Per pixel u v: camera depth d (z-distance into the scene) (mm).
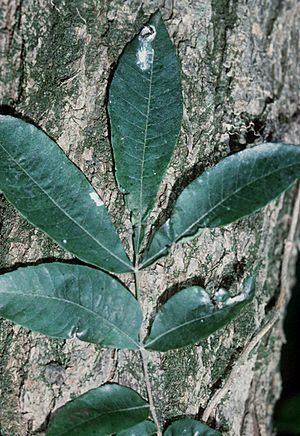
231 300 435
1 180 402
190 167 449
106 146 434
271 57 486
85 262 420
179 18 445
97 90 432
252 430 496
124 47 435
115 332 420
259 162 433
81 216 416
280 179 431
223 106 461
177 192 446
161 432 442
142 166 427
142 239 430
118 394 426
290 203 512
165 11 442
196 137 450
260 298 486
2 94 421
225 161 434
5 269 425
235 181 433
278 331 522
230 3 462
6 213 425
